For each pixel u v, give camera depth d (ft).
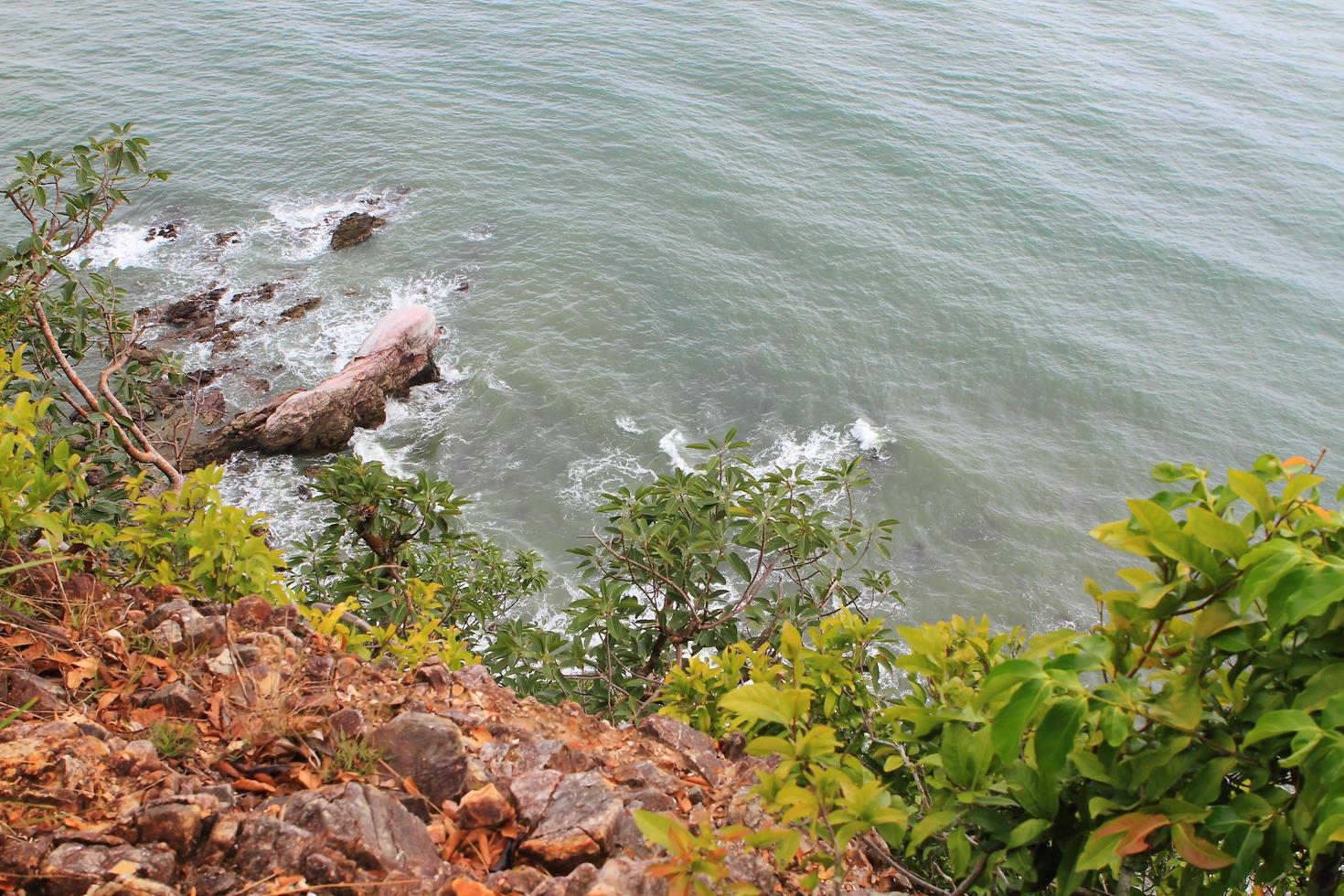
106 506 30.91
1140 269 155.33
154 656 18.22
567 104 189.16
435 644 22.89
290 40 208.44
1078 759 11.32
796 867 16.31
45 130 166.30
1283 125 202.80
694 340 131.44
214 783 15.30
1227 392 130.31
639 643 35.65
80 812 13.87
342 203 153.48
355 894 13.23
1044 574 100.53
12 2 219.20
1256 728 10.12
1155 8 258.78
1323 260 160.86
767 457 114.21
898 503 108.58
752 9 237.66
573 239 148.77
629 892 13.70
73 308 45.88
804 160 177.68
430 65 202.28
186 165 159.33
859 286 145.28
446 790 16.05
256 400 111.04
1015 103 204.13
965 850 12.36
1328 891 11.08
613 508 36.01
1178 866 14.44
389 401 115.75
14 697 16.43
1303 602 9.73
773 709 12.52
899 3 247.91
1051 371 131.34
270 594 21.40
